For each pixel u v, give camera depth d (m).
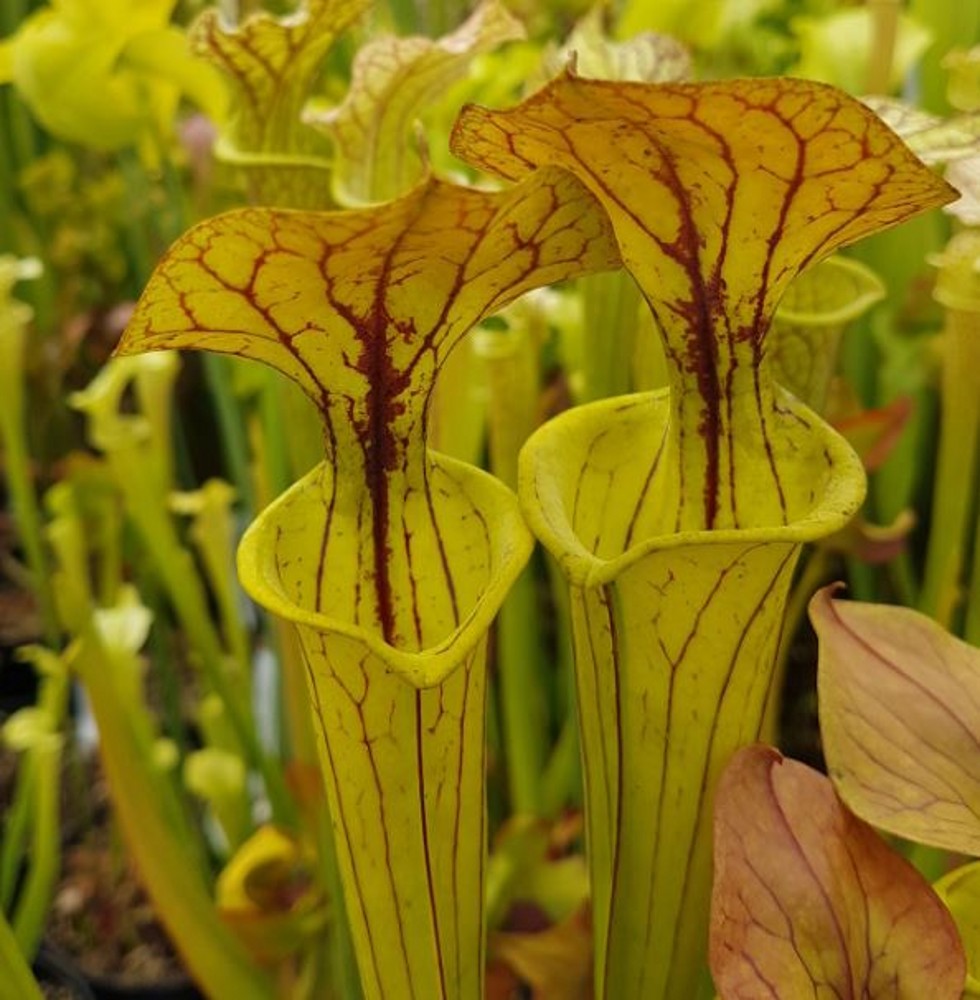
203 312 0.28
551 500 0.33
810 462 0.33
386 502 0.34
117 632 0.71
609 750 0.35
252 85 0.49
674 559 0.31
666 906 0.36
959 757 0.35
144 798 0.62
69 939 0.93
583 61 0.44
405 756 0.33
